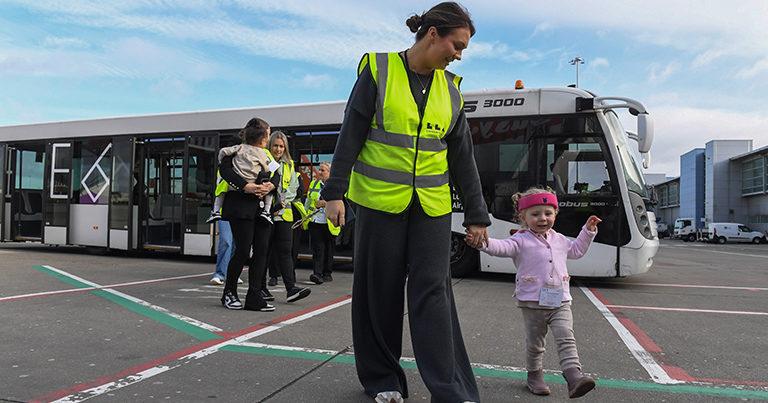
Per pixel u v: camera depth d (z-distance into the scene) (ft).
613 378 10.85
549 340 13.92
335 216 8.23
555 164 25.64
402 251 8.59
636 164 26.86
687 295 22.48
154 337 13.66
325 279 25.43
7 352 12.13
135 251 34.81
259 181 17.01
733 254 65.67
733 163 171.53
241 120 31.65
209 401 9.14
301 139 30.48
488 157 26.76
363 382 9.16
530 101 26.32
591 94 25.73
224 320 15.89
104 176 35.09
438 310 8.27
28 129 38.04
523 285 9.68
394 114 8.27
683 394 9.87
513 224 25.96
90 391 9.59
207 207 31.73
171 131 33.32
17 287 21.67
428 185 8.39
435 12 8.18
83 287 21.88
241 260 17.39
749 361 12.25
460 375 8.40
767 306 19.75
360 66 8.70
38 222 38.34
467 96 27.45
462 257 27.07
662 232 194.59
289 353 12.26
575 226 25.04
